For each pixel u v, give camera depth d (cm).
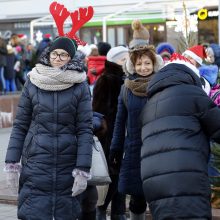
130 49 623
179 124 459
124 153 624
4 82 2089
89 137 543
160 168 450
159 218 449
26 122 552
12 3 3909
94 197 633
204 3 2058
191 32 910
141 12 2453
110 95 715
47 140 536
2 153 1287
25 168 543
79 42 659
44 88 539
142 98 605
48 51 550
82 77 545
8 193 881
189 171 444
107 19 2552
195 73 499
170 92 475
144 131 479
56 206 536
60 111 538
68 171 541
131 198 645
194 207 438
